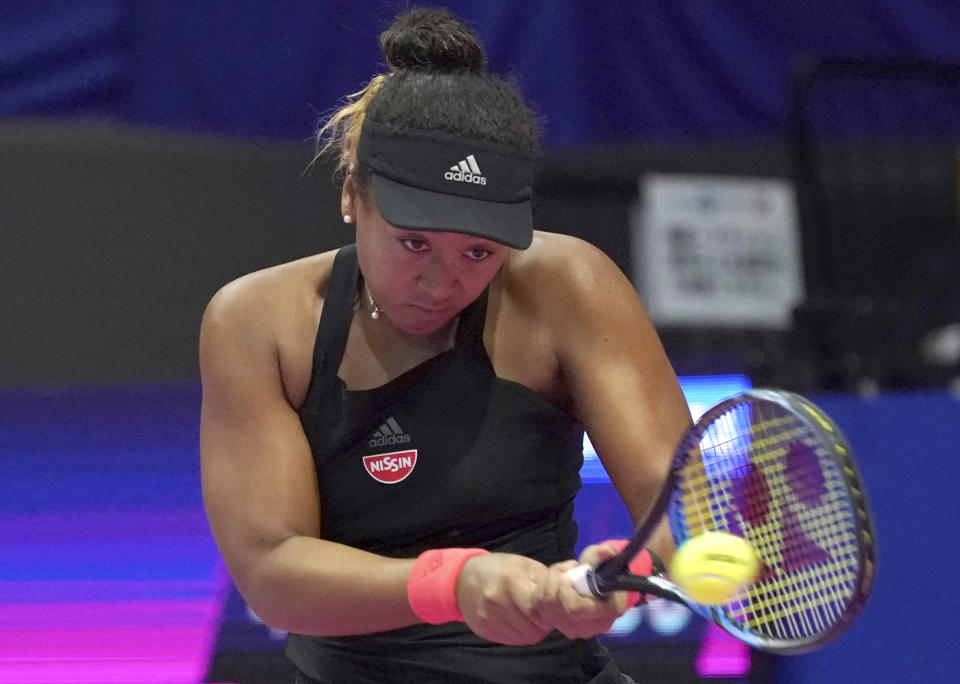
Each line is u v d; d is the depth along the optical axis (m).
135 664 12.68
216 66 17.23
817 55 17.97
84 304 17.39
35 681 12.56
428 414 6.75
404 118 6.13
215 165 17.95
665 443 6.63
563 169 19.30
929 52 19.14
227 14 17.23
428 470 6.76
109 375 17.36
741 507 6.02
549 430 6.87
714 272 18.55
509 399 6.75
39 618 12.70
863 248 19.69
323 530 7.11
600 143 18.77
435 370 6.72
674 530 6.03
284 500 6.75
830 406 12.76
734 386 14.79
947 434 12.78
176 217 17.77
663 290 18.36
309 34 17.33
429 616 6.13
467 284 6.22
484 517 6.83
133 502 13.15
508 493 6.79
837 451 5.18
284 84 17.34
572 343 6.82
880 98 19.88
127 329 17.48
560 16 17.84
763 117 18.95
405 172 6.08
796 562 5.79
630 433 6.63
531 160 6.35
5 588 12.73
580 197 19.38
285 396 6.95
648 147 19.52
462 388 6.74
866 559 5.11
